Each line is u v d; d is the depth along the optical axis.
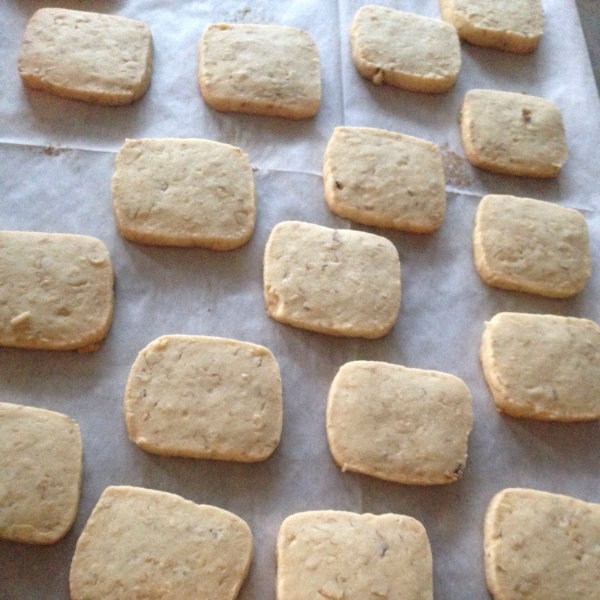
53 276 0.24
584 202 0.30
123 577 0.21
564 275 0.28
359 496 0.23
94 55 0.29
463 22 0.33
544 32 0.35
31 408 0.23
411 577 0.22
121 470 0.23
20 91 0.28
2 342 0.24
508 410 0.25
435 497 0.24
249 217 0.27
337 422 0.24
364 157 0.28
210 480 0.23
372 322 0.26
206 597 0.21
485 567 0.23
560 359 0.26
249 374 0.24
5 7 0.30
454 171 0.30
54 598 0.21
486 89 0.32
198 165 0.27
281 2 0.33
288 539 0.22
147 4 0.32
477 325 0.27
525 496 0.24
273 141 0.29
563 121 0.32
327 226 0.28
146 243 0.26
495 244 0.28
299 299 0.25
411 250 0.28
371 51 0.31
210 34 0.30
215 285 0.26
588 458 0.25
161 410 0.23
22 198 0.27
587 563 0.23
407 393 0.24
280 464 0.24
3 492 0.21
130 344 0.25
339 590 0.21
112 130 0.28
